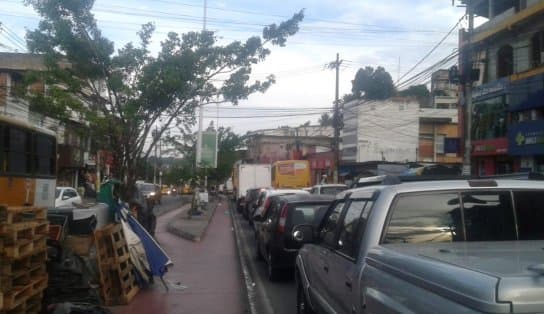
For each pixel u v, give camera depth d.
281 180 38.62
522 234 4.91
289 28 14.49
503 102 30.08
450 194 4.97
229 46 14.25
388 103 62.25
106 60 13.34
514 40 29.53
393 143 62.00
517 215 4.96
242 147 84.25
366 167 39.25
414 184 5.05
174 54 13.80
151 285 11.40
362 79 63.28
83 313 7.39
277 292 11.23
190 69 13.77
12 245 6.41
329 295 5.89
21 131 13.52
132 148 13.77
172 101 13.88
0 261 6.38
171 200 56.28
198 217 32.41
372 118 62.00
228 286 11.59
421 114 64.31
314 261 6.89
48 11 13.11
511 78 29.22
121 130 13.06
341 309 5.26
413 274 3.43
